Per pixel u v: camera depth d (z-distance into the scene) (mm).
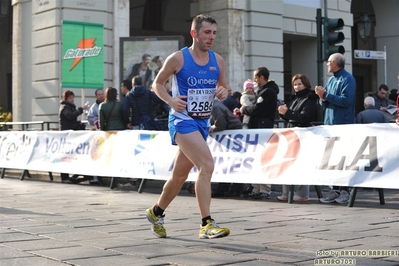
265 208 13383
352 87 14164
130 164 17734
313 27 33969
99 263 7609
